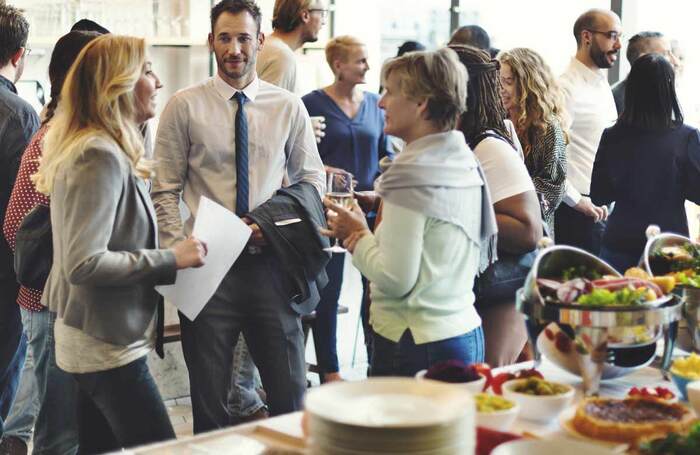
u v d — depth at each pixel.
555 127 4.00
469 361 2.56
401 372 2.55
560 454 1.66
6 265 3.94
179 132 3.57
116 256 2.78
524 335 3.21
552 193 4.02
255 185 3.61
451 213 2.45
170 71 6.82
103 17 6.34
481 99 3.06
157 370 5.03
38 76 6.60
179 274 3.23
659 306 2.24
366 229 2.59
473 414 1.48
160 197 3.54
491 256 2.92
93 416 3.09
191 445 1.91
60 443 3.61
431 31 7.45
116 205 2.79
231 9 3.58
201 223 3.21
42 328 3.76
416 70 2.47
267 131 3.63
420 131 2.51
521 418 2.05
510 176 3.01
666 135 4.14
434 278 2.47
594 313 2.17
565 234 4.94
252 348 3.63
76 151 2.74
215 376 3.53
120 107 2.84
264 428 1.99
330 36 7.04
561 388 2.09
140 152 2.86
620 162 4.23
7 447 4.20
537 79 3.99
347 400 1.52
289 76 4.72
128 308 2.87
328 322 5.04
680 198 4.19
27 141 3.93
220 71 3.62
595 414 1.92
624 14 6.80
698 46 6.54
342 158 5.22
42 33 6.29
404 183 2.41
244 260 3.53
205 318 3.50
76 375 2.89
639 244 4.22
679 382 2.21
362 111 5.27
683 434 1.82
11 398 4.12
